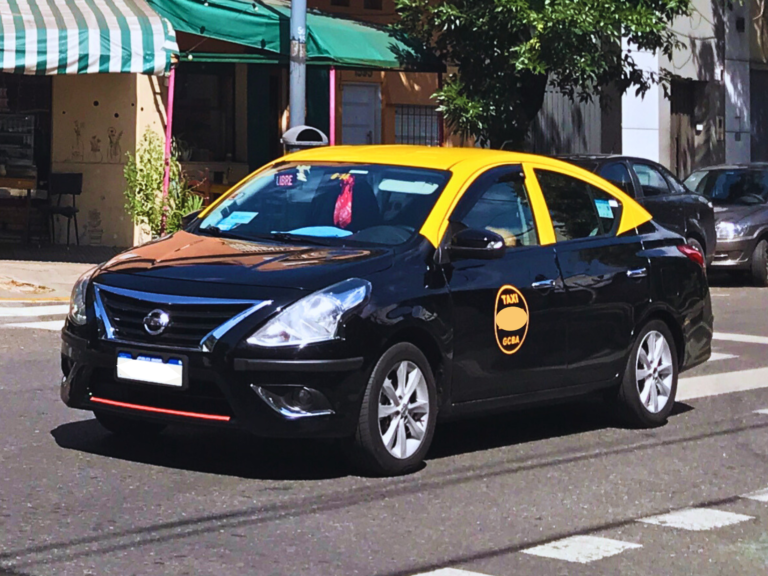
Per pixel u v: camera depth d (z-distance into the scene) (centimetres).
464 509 632
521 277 760
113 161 1952
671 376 883
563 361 789
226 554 539
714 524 622
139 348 659
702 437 841
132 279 680
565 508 643
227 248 720
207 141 2142
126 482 659
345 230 739
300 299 651
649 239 877
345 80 2330
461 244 714
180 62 2012
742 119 3247
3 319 1288
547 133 2630
